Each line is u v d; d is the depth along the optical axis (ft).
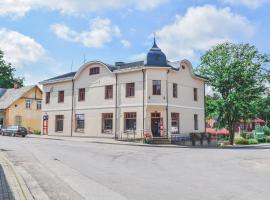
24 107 201.36
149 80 123.24
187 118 135.54
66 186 35.04
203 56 161.99
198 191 33.63
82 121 144.36
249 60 151.64
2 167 45.03
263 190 34.53
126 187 35.35
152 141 116.98
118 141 120.78
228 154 81.87
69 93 150.61
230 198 30.50
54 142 111.14
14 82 246.47
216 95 165.37
